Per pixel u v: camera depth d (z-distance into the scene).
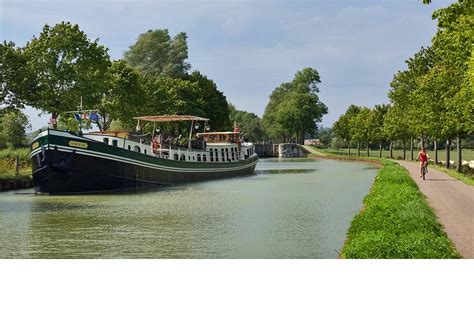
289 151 153.00
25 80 50.00
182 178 50.03
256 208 30.05
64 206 31.39
